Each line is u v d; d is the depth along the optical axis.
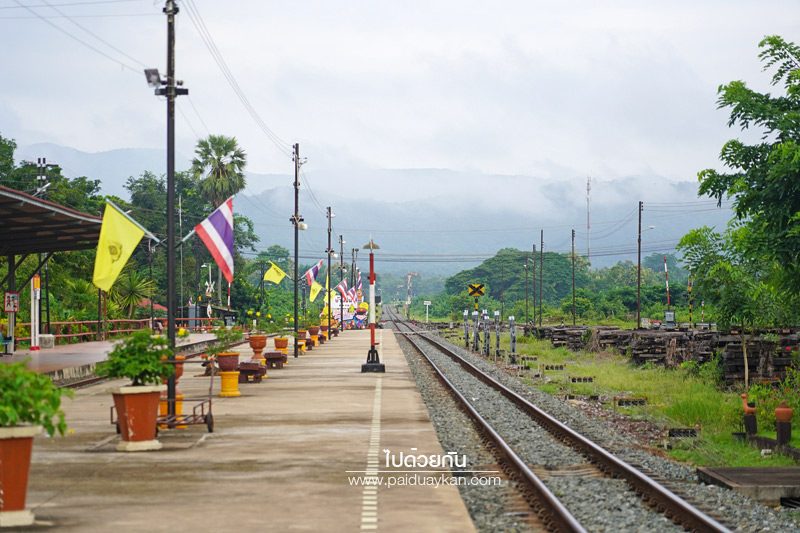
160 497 11.34
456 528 9.79
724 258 29.39
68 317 53.88
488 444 17.67
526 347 62.97
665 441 19.66
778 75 22.64
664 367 40.16
